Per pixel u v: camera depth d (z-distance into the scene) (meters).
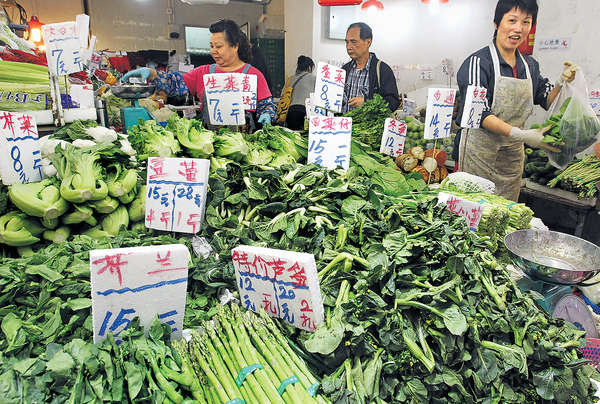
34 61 3.19
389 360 1.41
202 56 10.19
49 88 2.86
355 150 2.96
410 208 2.16
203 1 5.72
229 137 2.60
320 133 2.60
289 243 1.81
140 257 1.34
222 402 1.27
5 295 1.48
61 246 1.73
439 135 3.52
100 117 3.68
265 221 2.02
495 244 2.73
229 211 2.12
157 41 9.65
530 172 5.69
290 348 1.42
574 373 1.59
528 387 1.54
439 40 7.13
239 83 2.94
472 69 5.26
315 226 1.87
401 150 3.52
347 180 2.26
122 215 2.03
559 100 5.32
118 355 1.23
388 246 1.67
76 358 1.19
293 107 6.99
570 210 5.46
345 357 1.39
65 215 1.90
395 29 7.76
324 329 1.40
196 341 1.45
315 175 2.22
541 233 2.41
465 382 1.48
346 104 6.44
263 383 1.28
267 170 2.39
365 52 6.14
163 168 2.00
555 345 1.60
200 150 2.45
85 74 4.38
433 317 1.49
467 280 1.64
